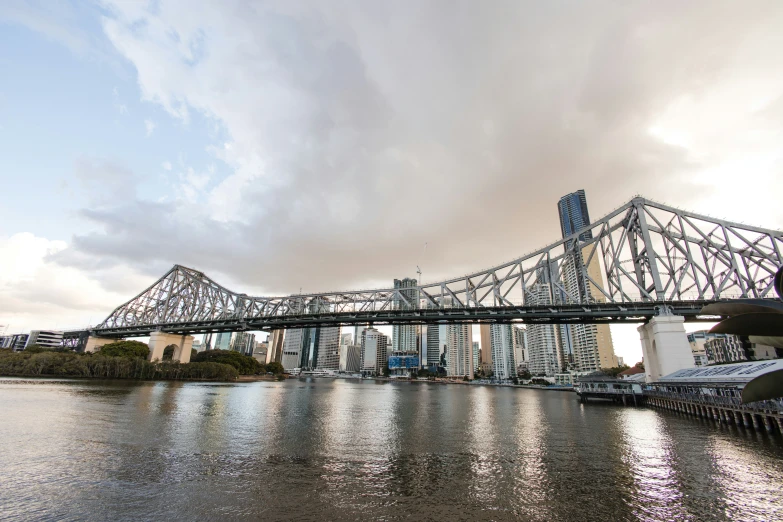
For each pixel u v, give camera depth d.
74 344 133.62
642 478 22.92
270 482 20.61
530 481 22.16
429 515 17.12
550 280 73.81
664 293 66.56
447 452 28.98
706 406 47.22
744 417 39.59
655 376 70.31
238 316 107.44
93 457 23.48
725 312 9.42
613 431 39.75
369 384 176.62
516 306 73.06
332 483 20.88
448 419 48.78
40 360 86.50
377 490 20.03
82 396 52.09
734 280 64.38
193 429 33.66
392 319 83.94
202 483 20.03
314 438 32.47
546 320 77.31
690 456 28.28
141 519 15.68
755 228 64.12
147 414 40.19
